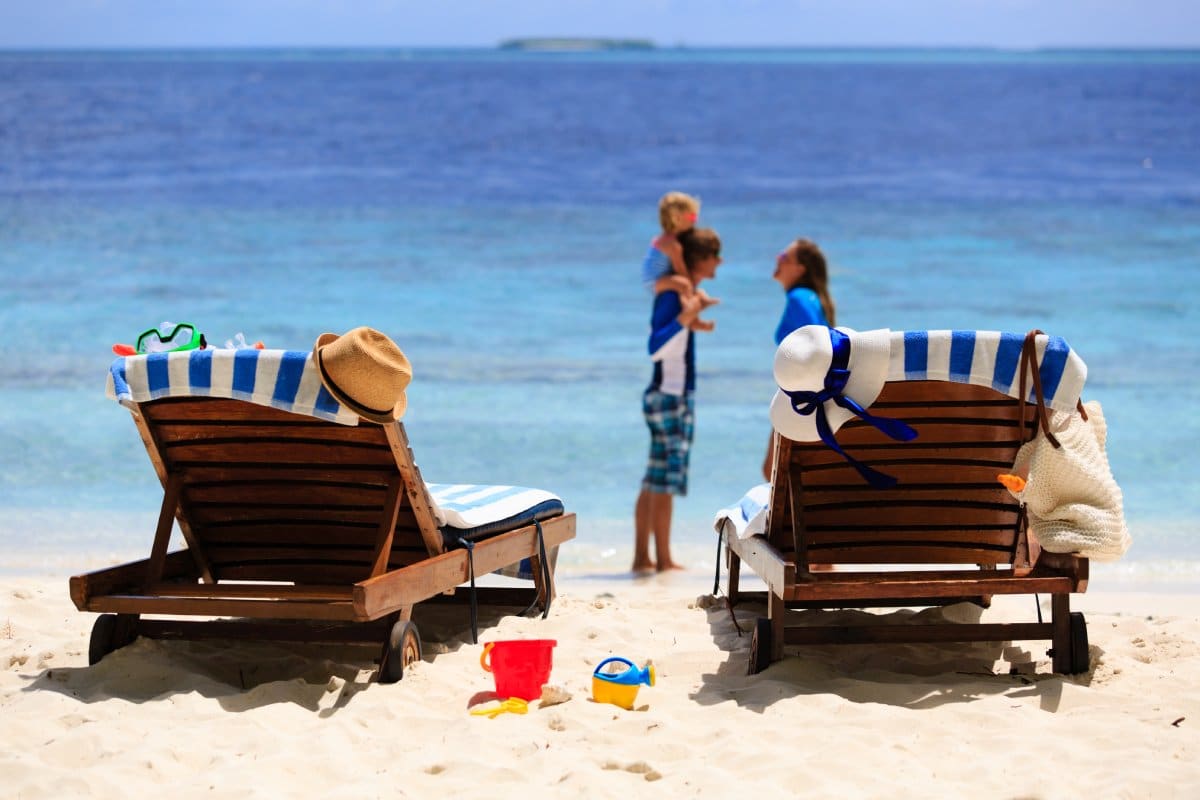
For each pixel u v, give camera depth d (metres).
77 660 4.88
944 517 4.95
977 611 5.69
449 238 24.02
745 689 4.48
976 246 23.64
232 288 18.53
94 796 3.42
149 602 4.49
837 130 57.34
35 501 8.65
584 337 15.34
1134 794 3.44
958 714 4.15
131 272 19.58
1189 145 48.69
